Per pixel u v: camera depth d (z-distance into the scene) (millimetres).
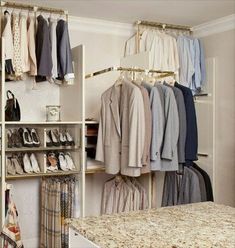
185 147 3535
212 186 3977
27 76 3451
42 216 3416
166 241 1284
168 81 3908
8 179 3436
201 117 4113
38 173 3232
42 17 3289
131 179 3893
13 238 2906
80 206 3346
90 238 1355
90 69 3898
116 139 3293
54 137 3350
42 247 3430
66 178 3461
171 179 3963
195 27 4145
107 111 3350
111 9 3486
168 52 3951
